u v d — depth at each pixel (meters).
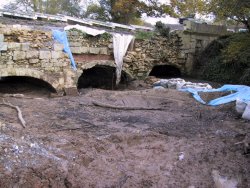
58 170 6.24
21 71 13.20
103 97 13.53
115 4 26.94
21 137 7.54
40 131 8.55
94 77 18.94
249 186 6.51
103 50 16.73
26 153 6.45
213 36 22.41
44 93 14.48
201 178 6.75
